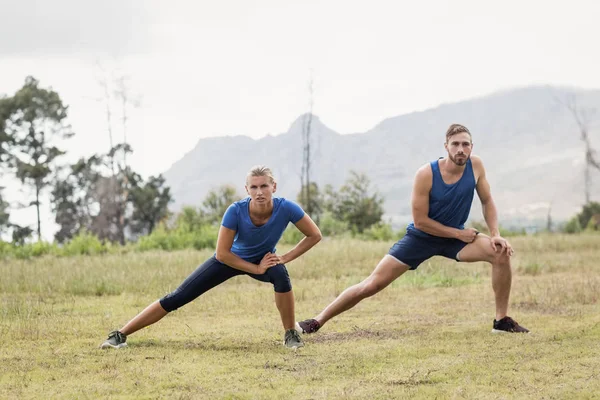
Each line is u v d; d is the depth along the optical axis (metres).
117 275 12.10
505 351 5.89
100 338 6.75
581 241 20.45
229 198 40.69
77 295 10.53
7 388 4.81
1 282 11.45
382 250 17.23
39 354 5.95
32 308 8.73
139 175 58.75
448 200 6.92
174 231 24.94
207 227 23.50
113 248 21.59
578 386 4.71
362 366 5.43
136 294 10.41
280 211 6.29
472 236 6.90
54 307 9.05
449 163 6.89
